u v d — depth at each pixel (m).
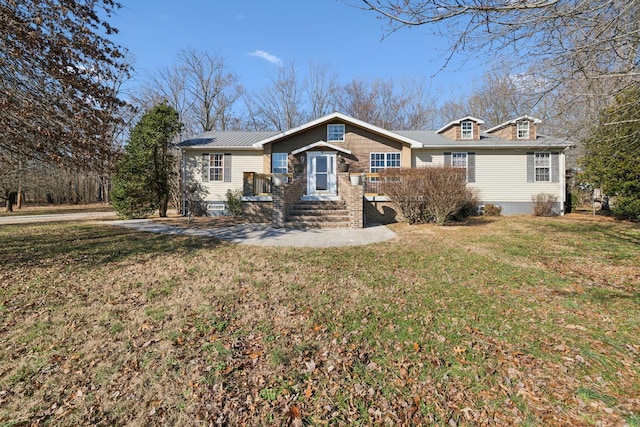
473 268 5.68
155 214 17.95
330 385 2.56
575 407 2.29
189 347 3.10
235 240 8.42
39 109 6.41
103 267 5.80
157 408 2.31
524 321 3.60
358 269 5.67
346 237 8.80
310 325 3.54
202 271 5.55
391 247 7.45
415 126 32.22
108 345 3.13
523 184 15.48
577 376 2.62
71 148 7.05
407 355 2.96
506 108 22.05
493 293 4.47
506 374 2.67
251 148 15.52
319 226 10.79
